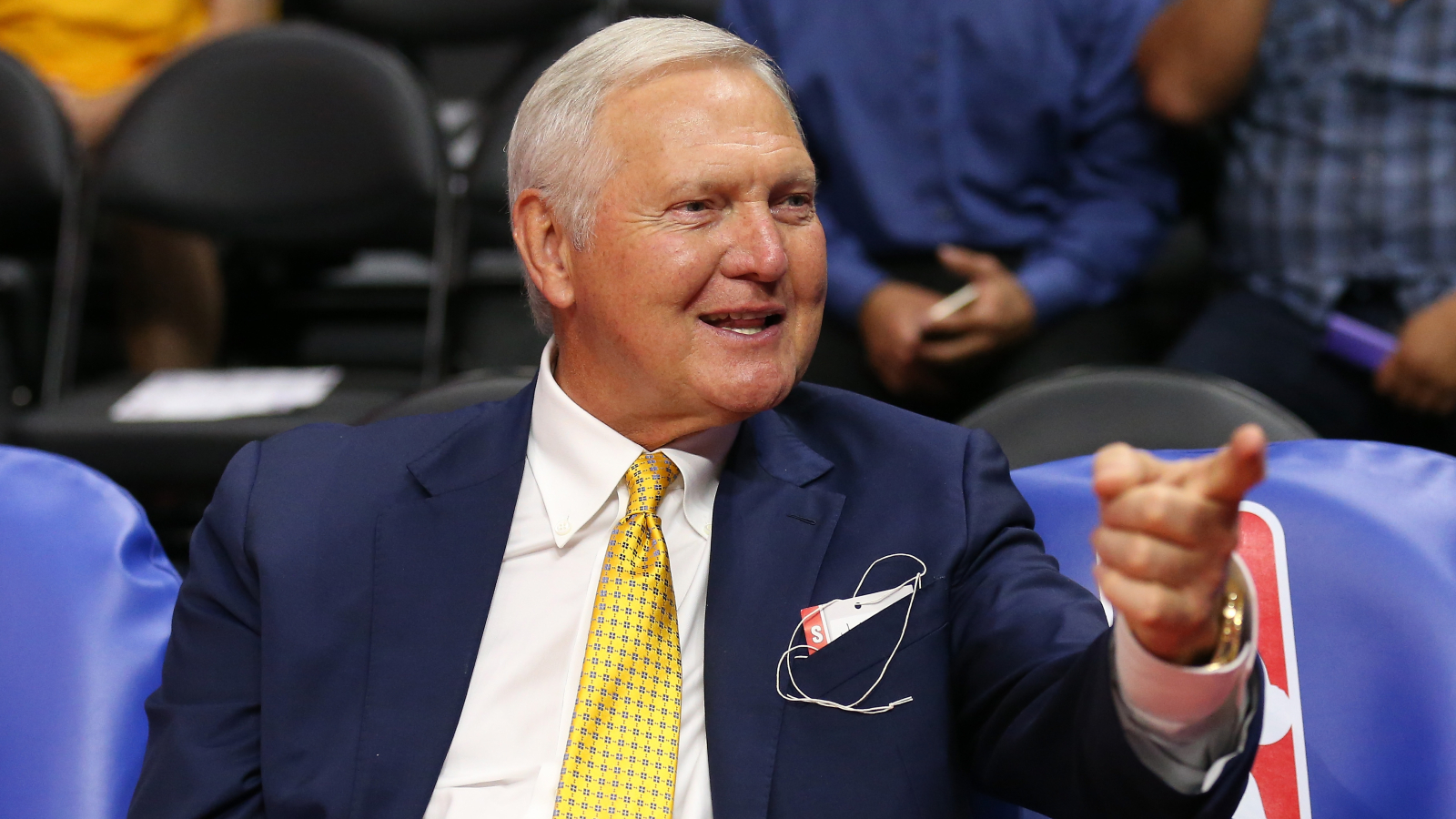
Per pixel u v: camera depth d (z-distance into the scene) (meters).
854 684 3.86
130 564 4.46
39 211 9.28
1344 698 3.96
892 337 8.03
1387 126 7.90
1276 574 4.13
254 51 9.56
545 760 3.97
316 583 4.04
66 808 4.10
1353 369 7.92
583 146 4.03
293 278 12.30
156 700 4.13
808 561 4.07
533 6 12.55
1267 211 8.26
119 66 11.02
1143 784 2.96
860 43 8.50
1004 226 8.45
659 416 4.12
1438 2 7.77
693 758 3.92
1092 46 8.55
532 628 4.12
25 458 4.64
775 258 3.85
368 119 9.37
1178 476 2.72
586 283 4.05
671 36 4.08
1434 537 4.07
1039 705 3.38
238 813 3.84
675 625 3.96
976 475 4.23
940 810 3.73
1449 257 7.81
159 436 8.01
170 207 9.43
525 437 4.39
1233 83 8.24
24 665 4.27
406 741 3.87
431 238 10.84
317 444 4.41
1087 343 8.34
